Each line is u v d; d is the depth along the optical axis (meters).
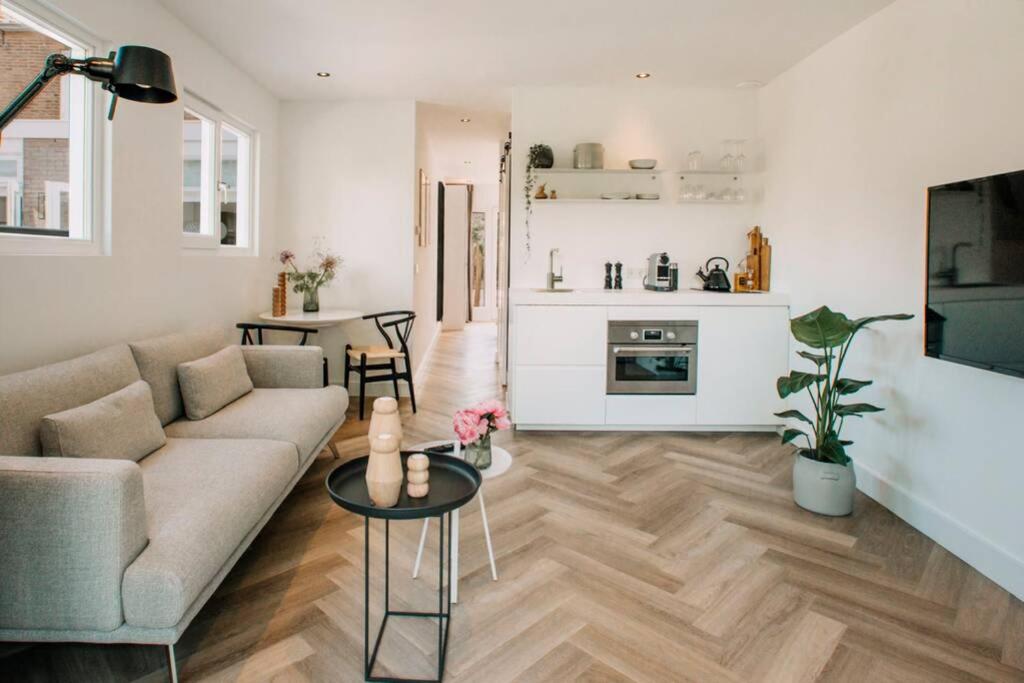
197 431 2.62
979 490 2.37
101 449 1.97
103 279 2.68
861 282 3.23
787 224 4.09
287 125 4.99
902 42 2.91
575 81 4.41
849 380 2.84
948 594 2.16
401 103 4.99
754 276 4.38
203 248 3.71
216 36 3.57
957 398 2.49
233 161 4.48
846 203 3.38
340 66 4.11
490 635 1.90
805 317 2.78
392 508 1.58
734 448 3.83
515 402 4.07
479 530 2.65
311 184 5.02
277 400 3.06
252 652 1.79
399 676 1.69
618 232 4.63
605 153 4.60
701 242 4.64
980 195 2.16
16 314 2.22
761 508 2.91
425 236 6.29
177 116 3.28
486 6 3.16
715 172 4.40
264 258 4.71
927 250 2.48
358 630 1.92
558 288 4.54
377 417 1.76
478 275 11.52
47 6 2.35
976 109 2.42
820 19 3.23
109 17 2.68
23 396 1.88
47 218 2.55
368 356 4.42
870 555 2.45
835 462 2.84
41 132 2.51
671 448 3.83
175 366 2.78
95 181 2.64
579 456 3.66
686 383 4.09
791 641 1.88
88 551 1.47
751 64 3.98
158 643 1.53
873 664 1.77
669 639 1.88
